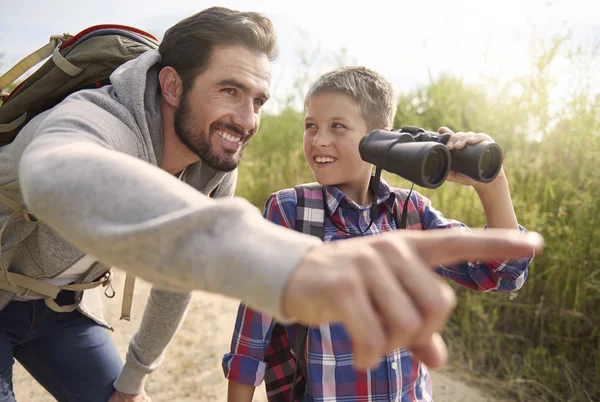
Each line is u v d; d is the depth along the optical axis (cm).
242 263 54
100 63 155
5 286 161
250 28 151
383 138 136
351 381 146
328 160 163
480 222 344
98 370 192
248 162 545
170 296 179
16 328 175
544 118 328
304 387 156
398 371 148
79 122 109
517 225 159
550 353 301
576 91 320
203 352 326
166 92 157
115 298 387
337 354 147
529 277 315
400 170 127
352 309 47
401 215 166
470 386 292
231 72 150
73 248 152
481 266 165
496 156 141
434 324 48
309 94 171
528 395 280
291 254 53
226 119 154
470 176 139
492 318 326
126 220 65
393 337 47
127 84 144
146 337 187
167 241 60
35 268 162
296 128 514
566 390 276
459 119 380
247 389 155
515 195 330
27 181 76
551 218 316
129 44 160
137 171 71
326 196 165
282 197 166
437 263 54
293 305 51
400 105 432
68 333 189
